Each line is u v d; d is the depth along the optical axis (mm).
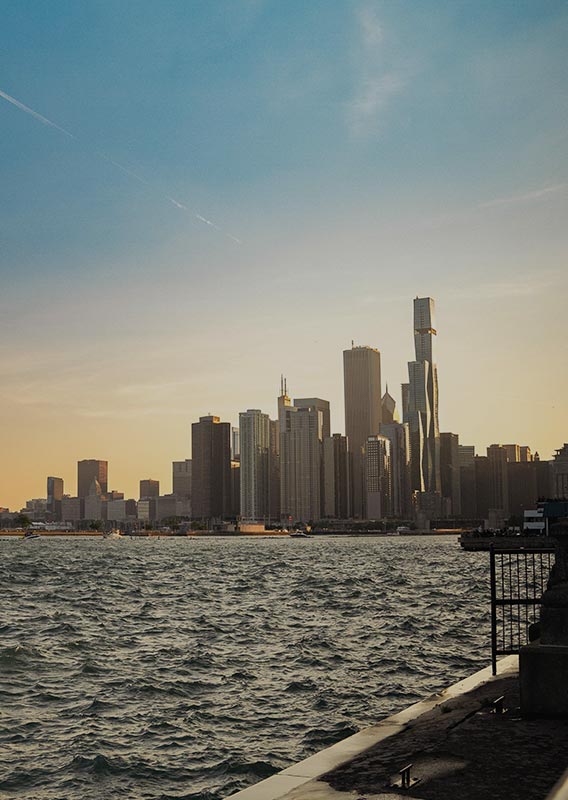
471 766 9438
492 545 15023
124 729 21141
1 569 123312
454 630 38000
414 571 110375
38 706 23906
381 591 68500
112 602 61812
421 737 10805
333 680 26516
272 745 19438
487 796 8422
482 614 45250
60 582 91062
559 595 11859
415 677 26672
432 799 8352
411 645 33500
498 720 11555
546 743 10344
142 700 24516
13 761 18406
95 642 37219
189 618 48094
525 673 11719
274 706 23297
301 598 62688
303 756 18562
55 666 30422
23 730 21109
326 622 44031
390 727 11469
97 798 16062
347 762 9789
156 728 21125
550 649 11648
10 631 42312
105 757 18531
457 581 81562
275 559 176375
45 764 18203
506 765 9469
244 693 25062
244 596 66250
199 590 74938
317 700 23719
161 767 17891
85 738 20234
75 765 18047
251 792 8758
